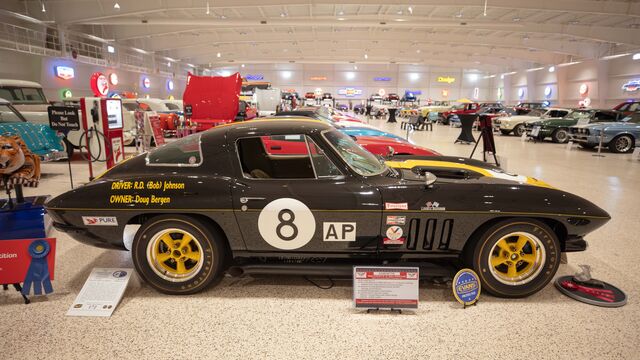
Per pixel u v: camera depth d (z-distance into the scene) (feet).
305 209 9.04
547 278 9.34
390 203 8.97
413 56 148.36
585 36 88.33
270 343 7.79
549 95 134.21
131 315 8.77
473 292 9.18
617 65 107.24
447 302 9.46
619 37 88.33
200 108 31.50
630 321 8.66
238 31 110.22
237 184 9.20
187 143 9.97
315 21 80.94
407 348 7.66
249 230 9.21
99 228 9.39
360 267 8.98
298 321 8.58
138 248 9.30
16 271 9.13
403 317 8.80
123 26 93.71
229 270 9.52
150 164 9.72
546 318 8.77
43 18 72.43
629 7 67.41
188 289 9.49
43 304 9.24
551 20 85.25
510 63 151.53
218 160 9.46
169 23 78.79
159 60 127.95
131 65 106.93
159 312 8.91
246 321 8.56
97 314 8.73
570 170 30.04
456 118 82.07
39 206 10.14
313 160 9.54
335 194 9.06
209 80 30.99
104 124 22.20
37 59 72.08
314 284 10.32
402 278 8.96
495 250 9.49
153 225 9.19
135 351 7.53
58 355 7.40
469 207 8.92
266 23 80.59
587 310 9.12
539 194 9.17
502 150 44.09
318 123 10.52
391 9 84.79
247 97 54.90
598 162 34.58
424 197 9.02
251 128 9.83
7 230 9.90
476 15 87.04
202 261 9.33
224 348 7.63
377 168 9.96
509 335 8.11
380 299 8.96
